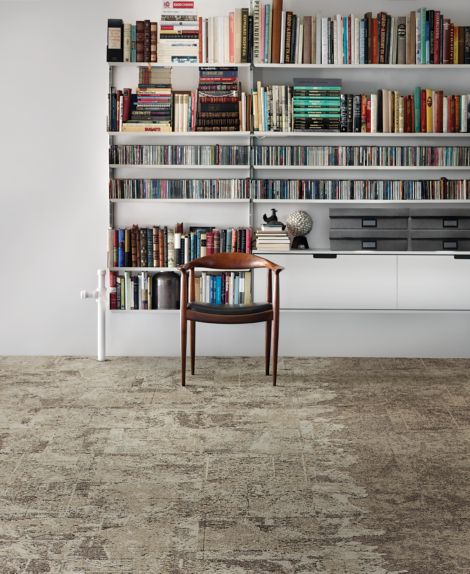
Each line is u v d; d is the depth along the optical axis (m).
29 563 2.71
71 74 5.84
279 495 3.31
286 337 5.98
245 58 5.68
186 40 5.69
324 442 4.00
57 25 5.81
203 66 5.71
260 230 5.70
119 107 5.71
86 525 3.01
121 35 5.67
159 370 5.53
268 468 3.63
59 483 3.43
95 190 5.92
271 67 5.76
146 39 5.67
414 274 5.69
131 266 5.82
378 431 4.18
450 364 5.73
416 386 5.10
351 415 4.46
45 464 3.66
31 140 5.89
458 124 5.70
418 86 5.89
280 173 5.95
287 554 2.77
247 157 5.77
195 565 2.69
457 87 5.90
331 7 5.83
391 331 5.97
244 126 5.68
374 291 5.70
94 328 6.02
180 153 5.77
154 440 4.02
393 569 2.66
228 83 5.69
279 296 5.61
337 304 5.71
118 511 3.14
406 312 5.71
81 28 5.82
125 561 2.72
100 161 5.89
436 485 3.42
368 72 5.89
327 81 5.67
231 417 4.42
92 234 5.95
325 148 5.75
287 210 6.00
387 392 4.95
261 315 5.11
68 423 4.29
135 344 6.00
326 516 3.10
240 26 5.66
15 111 5.87
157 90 5.70
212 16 5.77
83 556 2.76
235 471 3.59
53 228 5.95
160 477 3.51
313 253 5.68
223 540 2.88
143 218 5.98
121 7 5.80
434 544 2.85
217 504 3.21
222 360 5.86
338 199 5.79
